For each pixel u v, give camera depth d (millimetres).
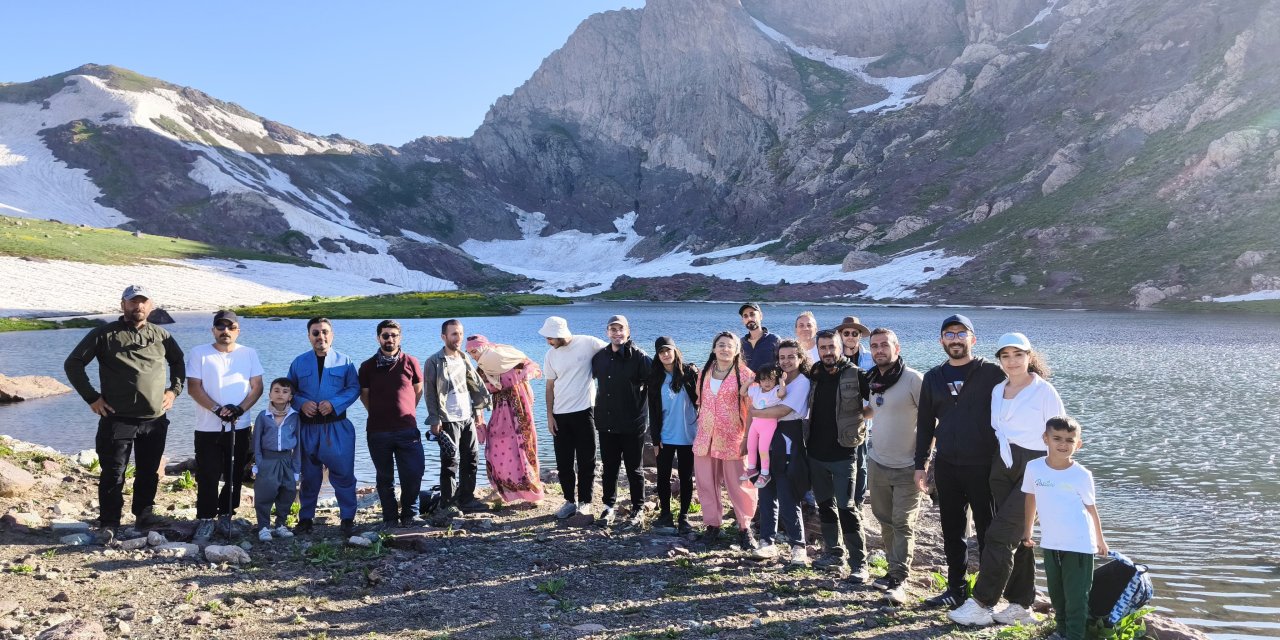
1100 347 40906
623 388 10008
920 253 141000
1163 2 184750
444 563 8102
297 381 9281
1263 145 112688
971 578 7582
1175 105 142875
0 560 7383
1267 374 29156
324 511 10984
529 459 11062
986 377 6941
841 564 8477
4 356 41594
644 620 6602
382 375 9766
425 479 14156
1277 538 10461
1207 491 13133
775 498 8852
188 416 21203
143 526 8836
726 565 8359
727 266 176500
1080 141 151125
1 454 11891
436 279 196625
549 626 6367
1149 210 114875
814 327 10414
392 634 6129
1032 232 124438
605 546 8961
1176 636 6477
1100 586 6586
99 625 5898
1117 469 14844
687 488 9953
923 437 7262
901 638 6332
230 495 8883
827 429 8125
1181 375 29188
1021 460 6609
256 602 6691
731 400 9258
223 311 9055
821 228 179875
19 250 120188
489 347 11102
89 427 20375
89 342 8430
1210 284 87125
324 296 134500
